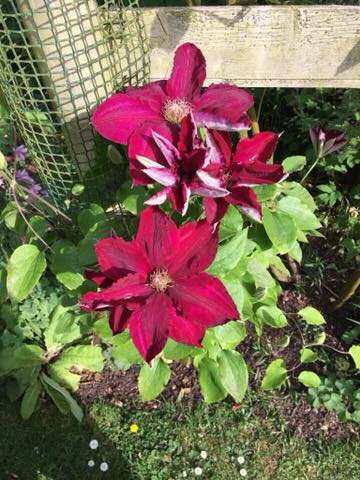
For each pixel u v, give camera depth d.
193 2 0.52
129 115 0.39
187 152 0.36
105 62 0.48
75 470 0.60
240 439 0.61
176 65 0.41
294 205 0.53
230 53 0.50
